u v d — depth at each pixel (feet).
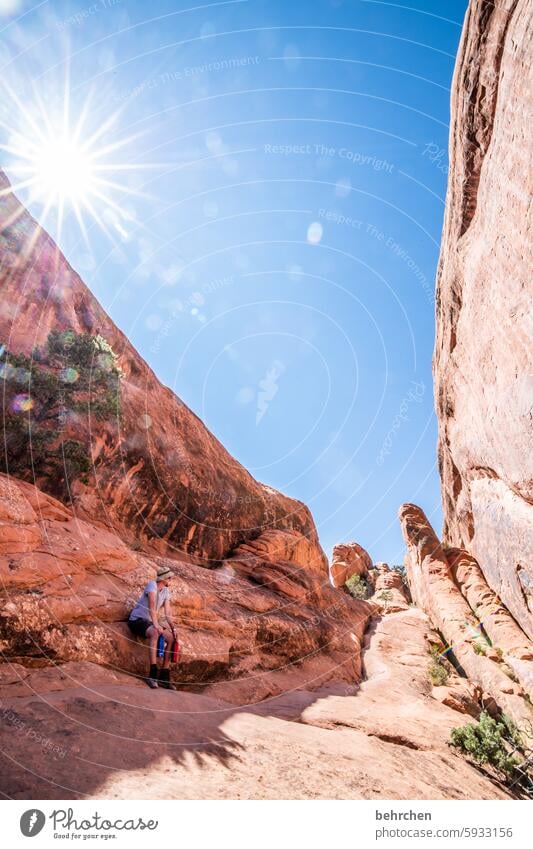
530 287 29.12
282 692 22.49
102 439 30.25
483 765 18.25
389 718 20.48
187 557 35.78
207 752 10.62
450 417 55.47
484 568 49.88
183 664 19.17
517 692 30.37
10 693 11.57
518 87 25.81
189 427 44.47
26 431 24.48
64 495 25.71
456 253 42.65
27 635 13.79
